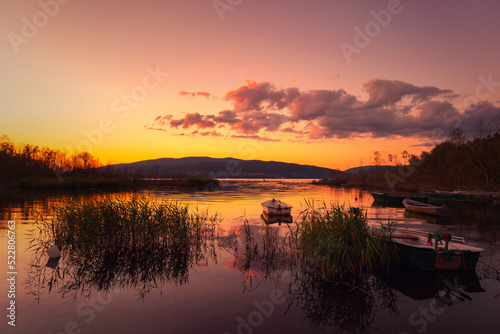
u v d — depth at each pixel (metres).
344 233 7.63
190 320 5.15
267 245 10.04
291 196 34.50
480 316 5.37
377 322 5.16
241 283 6.89
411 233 9.41
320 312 5.52
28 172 44.12
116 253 9.21
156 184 49.94
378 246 7.65
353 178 65.81
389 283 6.86
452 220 16.73
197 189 45.16
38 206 20.03
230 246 10.18
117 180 44.16
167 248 9.77
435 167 42.69
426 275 7.38
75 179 40.81
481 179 31.12
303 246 8.46
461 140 37.69
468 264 7.49
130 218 9.84
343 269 7.61
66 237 10.17
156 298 6.05
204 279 7.14
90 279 7.08
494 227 14.25
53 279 7.05
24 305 5.66
